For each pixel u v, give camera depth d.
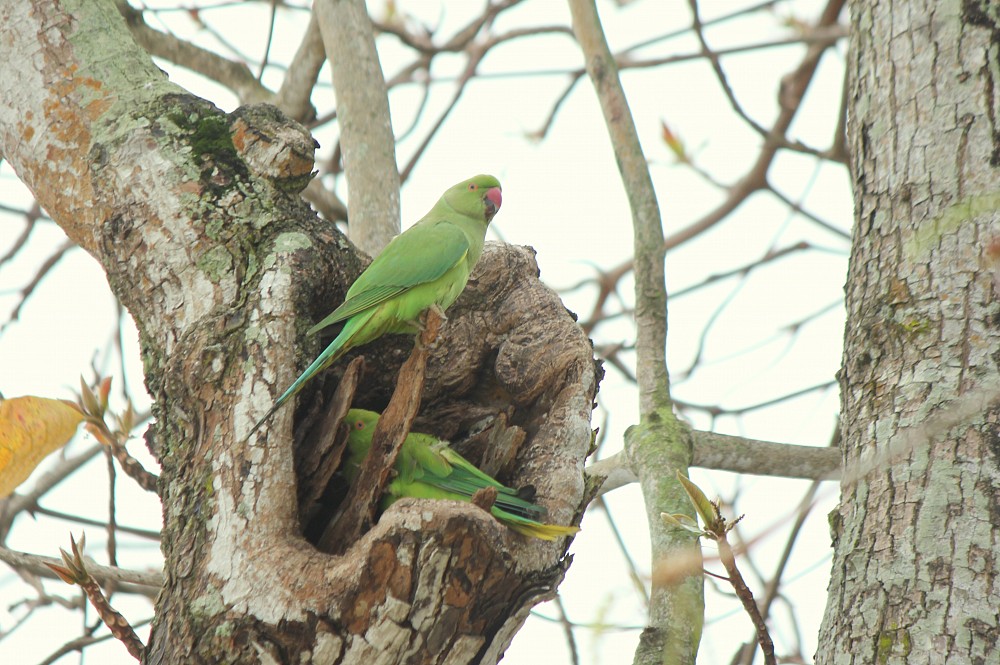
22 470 7.15
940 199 7.56
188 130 8.68
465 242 9.38
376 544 6.70
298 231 8.45
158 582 8.74
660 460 9.73
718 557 5.39
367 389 9.94
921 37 8.12
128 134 8.64
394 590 6.71
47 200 9.03
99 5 9.55
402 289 8.95
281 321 7.92
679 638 7.66
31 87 9.08
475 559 6.82
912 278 7.46
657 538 8.98
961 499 6.60
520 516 7.46
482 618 7.09
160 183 8.41
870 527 6.89
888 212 7.85
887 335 7.43
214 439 7.51
